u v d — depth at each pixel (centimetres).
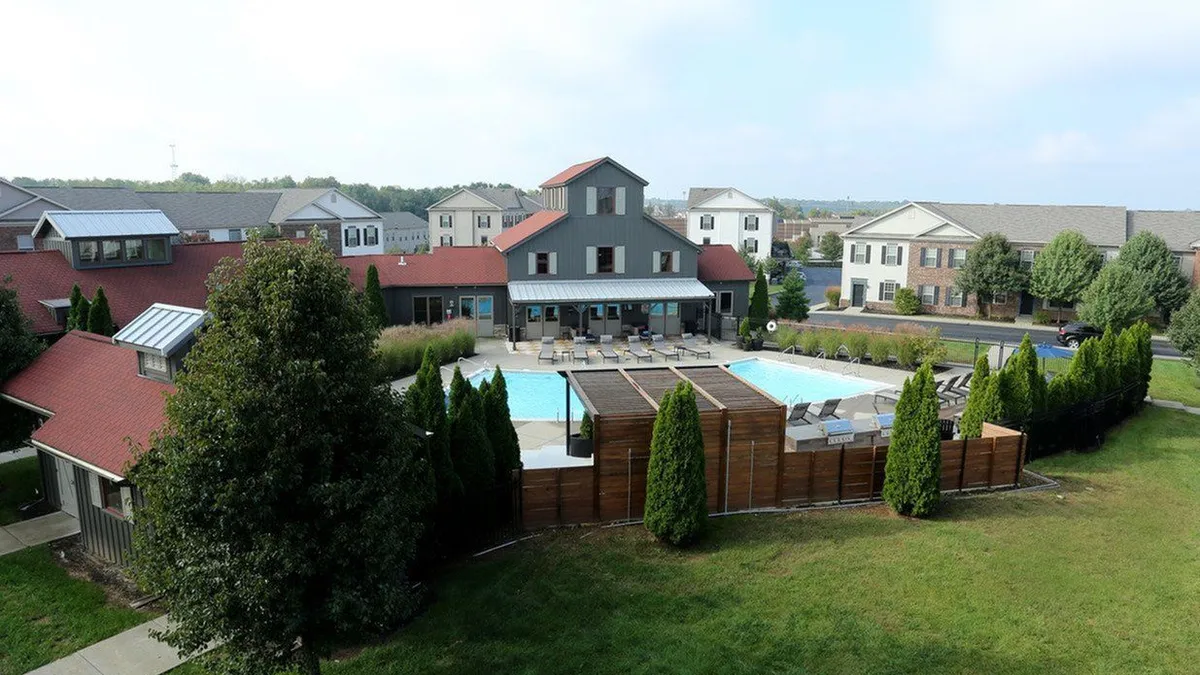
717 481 1728
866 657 1155
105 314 2828
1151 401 3019
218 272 1026
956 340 4306
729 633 1223
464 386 1672
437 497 1428
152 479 989
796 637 1209
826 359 3769
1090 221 5694
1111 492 1892
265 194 7688
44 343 2088
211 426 936
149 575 1005
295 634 1004
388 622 1090
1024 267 5669
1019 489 1917
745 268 4672
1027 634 1214
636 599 1335
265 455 966
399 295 4225
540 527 1656
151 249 3581
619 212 4322
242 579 936
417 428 1403
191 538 959
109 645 1270
